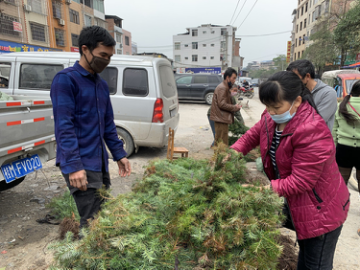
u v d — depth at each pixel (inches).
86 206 77.4
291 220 62.1
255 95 1051.9
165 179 72.5
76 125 73.9
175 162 86.8
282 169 59.9
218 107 196.2
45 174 175.0
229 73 189.5
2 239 103.8
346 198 59.5
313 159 52.5
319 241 58.7
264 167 67.6
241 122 242.8
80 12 1022.4
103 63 73.6
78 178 69.4
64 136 68.6
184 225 51.5
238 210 53.9
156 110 194.1
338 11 962.7
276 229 53.1
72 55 200.1
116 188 154.9
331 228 56.6
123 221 53.7
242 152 73.4
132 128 199.0
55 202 115.6
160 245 52.0
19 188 151.8
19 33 729.6
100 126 78.5
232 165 64.9
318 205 56.2
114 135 90.0
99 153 78.9
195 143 271.7
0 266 89.1
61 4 898.7
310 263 62.0
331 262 61.7
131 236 52.0
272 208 54.6
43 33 828.0
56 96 69.3
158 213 59.5
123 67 196.1
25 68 204.2
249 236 50.4
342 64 973.2
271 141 62.4
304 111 54.0
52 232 109.0
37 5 789.2
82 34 71.7
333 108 104.2
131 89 196.7
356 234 113.8
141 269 48.1
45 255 94.4
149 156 218.7
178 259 51.2
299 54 1905.8
